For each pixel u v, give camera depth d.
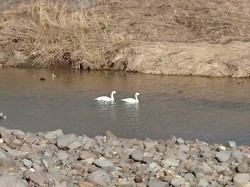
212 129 15.98
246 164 11.35
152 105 18.48
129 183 10.16
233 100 19.30
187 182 10.34
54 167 10.60
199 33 26.31
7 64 25.03
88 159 11.38
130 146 12.89
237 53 23.95
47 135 13.09
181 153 12.31
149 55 24.09
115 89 20.83
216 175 10.89
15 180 9.16
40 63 25.03
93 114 17.31
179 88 21.02
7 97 19.39
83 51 24.84
